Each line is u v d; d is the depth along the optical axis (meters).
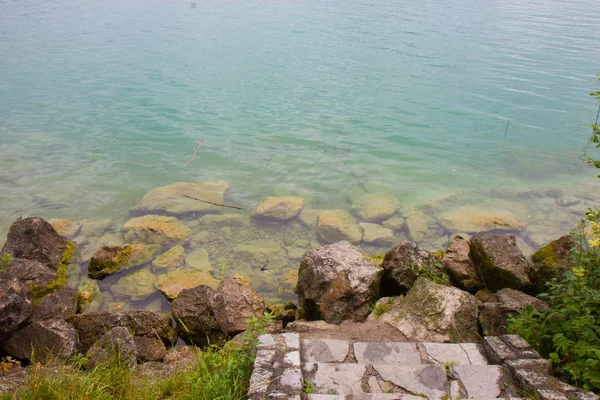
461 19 38.34
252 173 13.47
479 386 4.54
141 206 11.44
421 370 4.75
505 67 24.59
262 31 32.59
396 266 7.65
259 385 4.25
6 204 11.40
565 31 34.09
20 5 43.06
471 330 6.03
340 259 7.36
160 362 6.45
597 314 5.07
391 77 22.70
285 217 11.06
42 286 8.07
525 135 16.62
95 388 4.78
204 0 47.94
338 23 35.75
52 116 17.20
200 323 7.02
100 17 37.56
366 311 7.03
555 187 13.09
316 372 4.72
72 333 6.52
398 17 38.72
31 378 4.83
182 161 14.11
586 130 17.19
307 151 14.95
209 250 9.91
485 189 12.90
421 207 11.83
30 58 24.75
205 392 4.41
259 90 20.56
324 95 20.08
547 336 5.09
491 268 7.63
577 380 4.55
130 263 9.29
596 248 5.66
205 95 19.78
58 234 9.53
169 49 27.14
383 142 15.76
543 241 10.35
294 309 7.72
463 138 16.27
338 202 12.08
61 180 12.77
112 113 17.62
